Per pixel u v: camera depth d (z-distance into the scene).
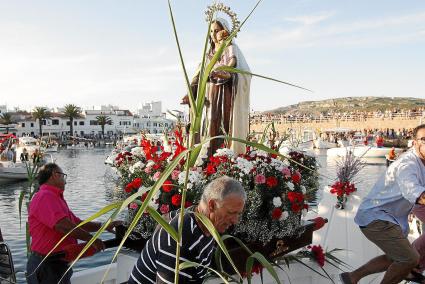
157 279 2.36
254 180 3.71
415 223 5.52
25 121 104.00
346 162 5.14
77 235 3.70
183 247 2.30
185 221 2.35
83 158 54.16
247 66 5.01
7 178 27.48
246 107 4.98
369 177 26.92
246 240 3.61
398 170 3.71
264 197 3.71
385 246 3.80
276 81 1.98
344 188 5.01
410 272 4.13
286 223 3.83
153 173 3.80
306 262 4.32
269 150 2.06
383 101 158.75
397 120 71.75
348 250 4.93
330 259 4.61
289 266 4.16
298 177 3.91
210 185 2.36
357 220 4.02
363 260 4.87
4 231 14.04
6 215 17.16
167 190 3.51
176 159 2.01
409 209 3.83
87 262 10.02
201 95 2.11
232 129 4.85
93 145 87.50
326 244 5.09
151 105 133.25
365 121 75.12
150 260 2.42
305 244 4.21
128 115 115.38
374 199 3.88
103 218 12.91
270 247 3.79
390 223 3.76
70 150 75.69
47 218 3.66
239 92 4.86
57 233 3.73
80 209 18.55
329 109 154.88
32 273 3.77
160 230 2.44
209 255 2.44
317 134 66.69
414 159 3.73
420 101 155.00
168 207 3.63
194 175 3.58
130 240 3.89
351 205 5.08
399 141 51.72
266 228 3.68
